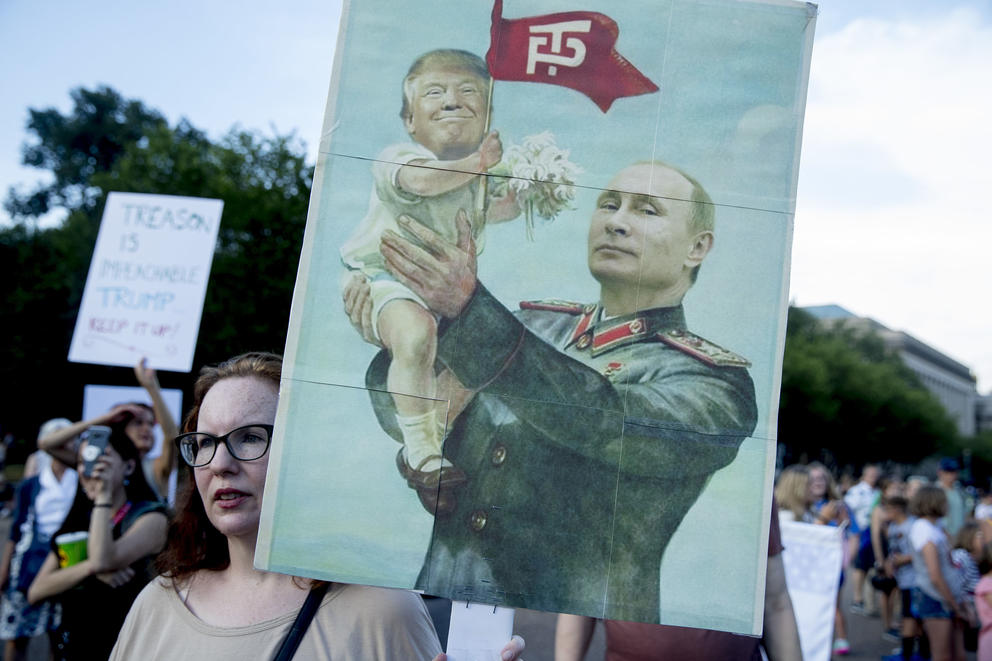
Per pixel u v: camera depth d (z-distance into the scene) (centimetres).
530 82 172
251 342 1669
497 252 170
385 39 173
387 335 168
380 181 171
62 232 3191
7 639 497
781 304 167
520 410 166
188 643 175
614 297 169
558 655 275
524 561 163
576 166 171
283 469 164
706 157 170
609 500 164
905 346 7394
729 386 167
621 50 172
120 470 347
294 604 176
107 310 465
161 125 2586
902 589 788
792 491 634
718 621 162
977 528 728
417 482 165
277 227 1748
